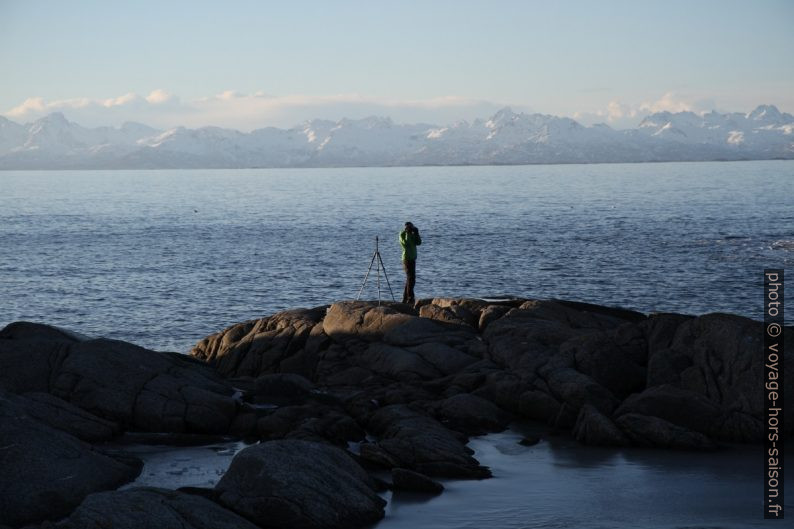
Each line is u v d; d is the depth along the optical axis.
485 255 93.81
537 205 193.38
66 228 144.50
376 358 31.56
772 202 188.00
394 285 75.44
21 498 17.19
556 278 77.25
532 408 26.05
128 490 16.31
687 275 77.94
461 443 22.70
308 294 71.69
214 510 15.91
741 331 26.17
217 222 155.50
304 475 17.48
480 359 30.58
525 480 20.16
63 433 19.59
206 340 39.12
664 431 23.05
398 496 18.95
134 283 78.81
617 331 29.48
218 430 23.77
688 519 17.14
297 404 25.77
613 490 19.22
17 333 27.33
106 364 24.78
